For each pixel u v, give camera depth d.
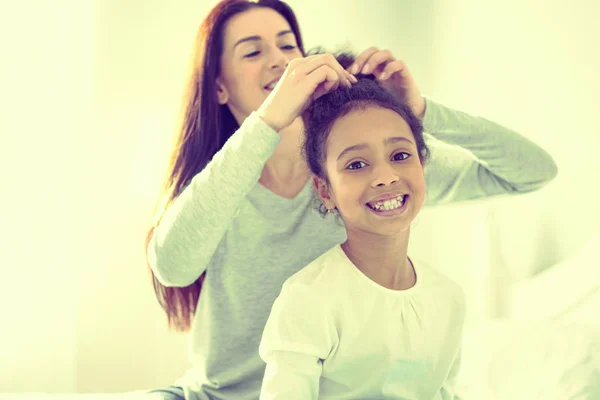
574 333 1.37
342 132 0.85
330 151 0.86
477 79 2.17
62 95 2.05
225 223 0.91
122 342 2.16
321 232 1.08
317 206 1.06
